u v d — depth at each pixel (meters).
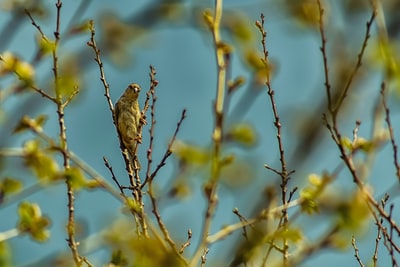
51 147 11.32
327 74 11.36
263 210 11.24
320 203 11.04
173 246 10.10
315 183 11.18
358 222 10.88
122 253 10.25
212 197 10.80
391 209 10.86
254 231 10.47
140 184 11.27
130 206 10.55
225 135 11.73
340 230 10.86
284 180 11.23
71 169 10.92
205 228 10.52
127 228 10.75
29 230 11.15
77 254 10.29
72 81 11.68
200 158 11.35
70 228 10.51
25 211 11.20
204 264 10.34
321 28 11.55
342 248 10.75
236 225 10.64
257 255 10.30
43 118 11.61
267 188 11.44
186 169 11.44
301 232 10.47
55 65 11.73
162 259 9.59
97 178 11.03
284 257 10.29
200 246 10.25
